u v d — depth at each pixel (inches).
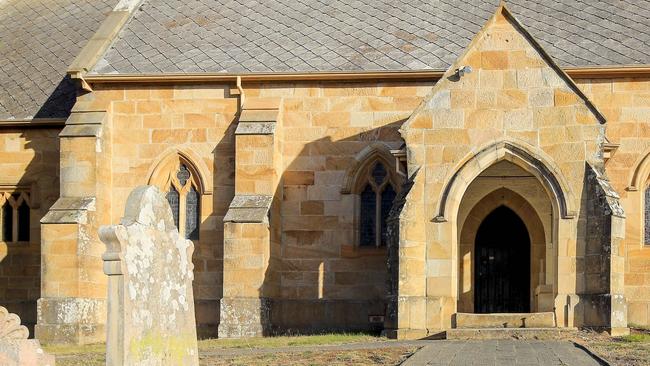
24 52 1604.3
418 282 1139.9
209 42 1428.4
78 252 1294.3
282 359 891.4
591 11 1408.7
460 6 1453.0
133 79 1360.7
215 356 936.9
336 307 1325.0
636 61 1300.4
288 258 1337.4
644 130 1293.1
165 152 1364.4
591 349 930.1
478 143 1159.6
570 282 1130.0
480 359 844.0
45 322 1289.4
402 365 804.0
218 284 1343.5
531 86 1160.2
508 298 1359.5
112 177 1370.6
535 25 1395.2
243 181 1298.0
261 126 1309.1
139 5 1520.7
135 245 620.7
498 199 1317.7
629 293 1274.6
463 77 1167.0
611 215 1107.3
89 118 1353.3
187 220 1371.8
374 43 1386.6
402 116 1331.2
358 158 1333.7
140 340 618.5
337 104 1343.5
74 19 1662.2
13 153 1456.7
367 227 1344.7
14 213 1464.1
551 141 1152.2
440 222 1148.5
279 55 1382.9
